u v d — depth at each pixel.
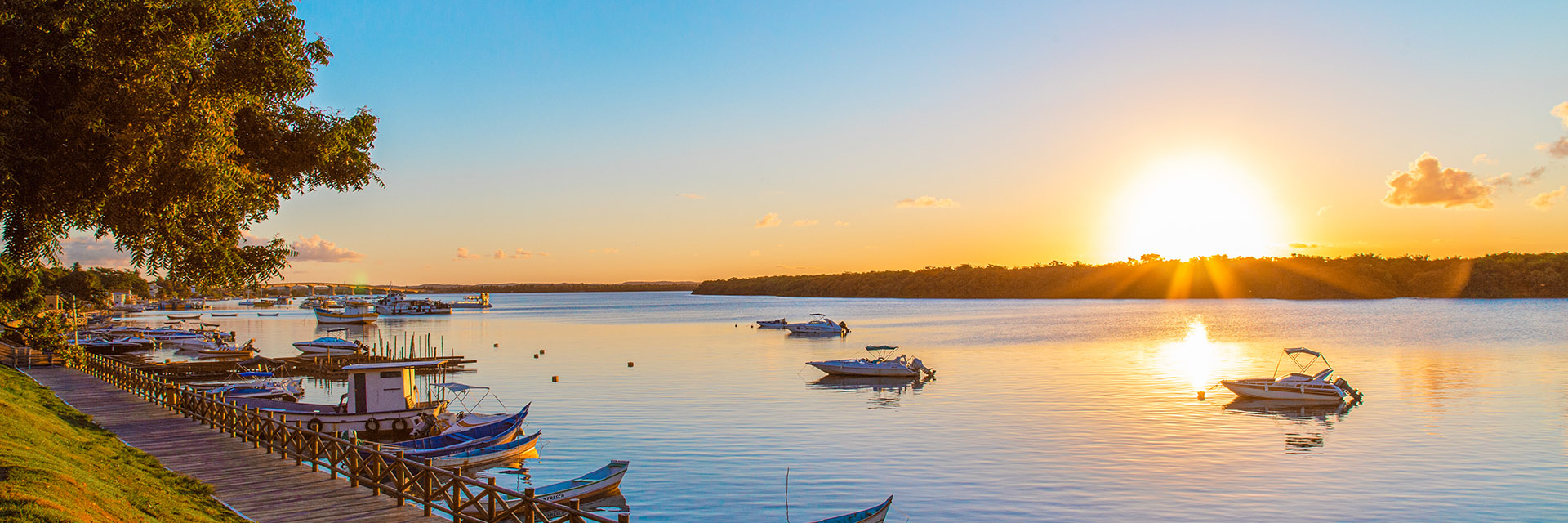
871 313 191.25
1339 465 29.91
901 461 31.17
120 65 16.00
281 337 117.88
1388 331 99.88
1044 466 30.14
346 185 24.88
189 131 16.80
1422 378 54.12
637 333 119.56
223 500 19.52
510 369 67.38
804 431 37.38
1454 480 27.84
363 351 73.12
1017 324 130.38
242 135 22.23
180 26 16.23
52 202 16.94
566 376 61.88
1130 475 28.83
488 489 17.27
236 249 21.27
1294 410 41.59
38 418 24.31
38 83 16.34
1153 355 73.00
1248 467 29.81
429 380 60.53
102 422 30.25
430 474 18.83
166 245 18.88
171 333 93.25
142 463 22.44
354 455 20.86
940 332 112.38
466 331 131.25
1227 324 122.62
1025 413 41.53
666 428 38.25
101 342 80.81
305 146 22.80
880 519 21.91
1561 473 28.48
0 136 14.87
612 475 26.39
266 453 24.83
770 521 24.39
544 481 29.11
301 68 19.89
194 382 59.53
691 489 27.59
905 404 45.53
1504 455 31.09
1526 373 55.12
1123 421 38.84
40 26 15.44
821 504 26.00
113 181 16.11
